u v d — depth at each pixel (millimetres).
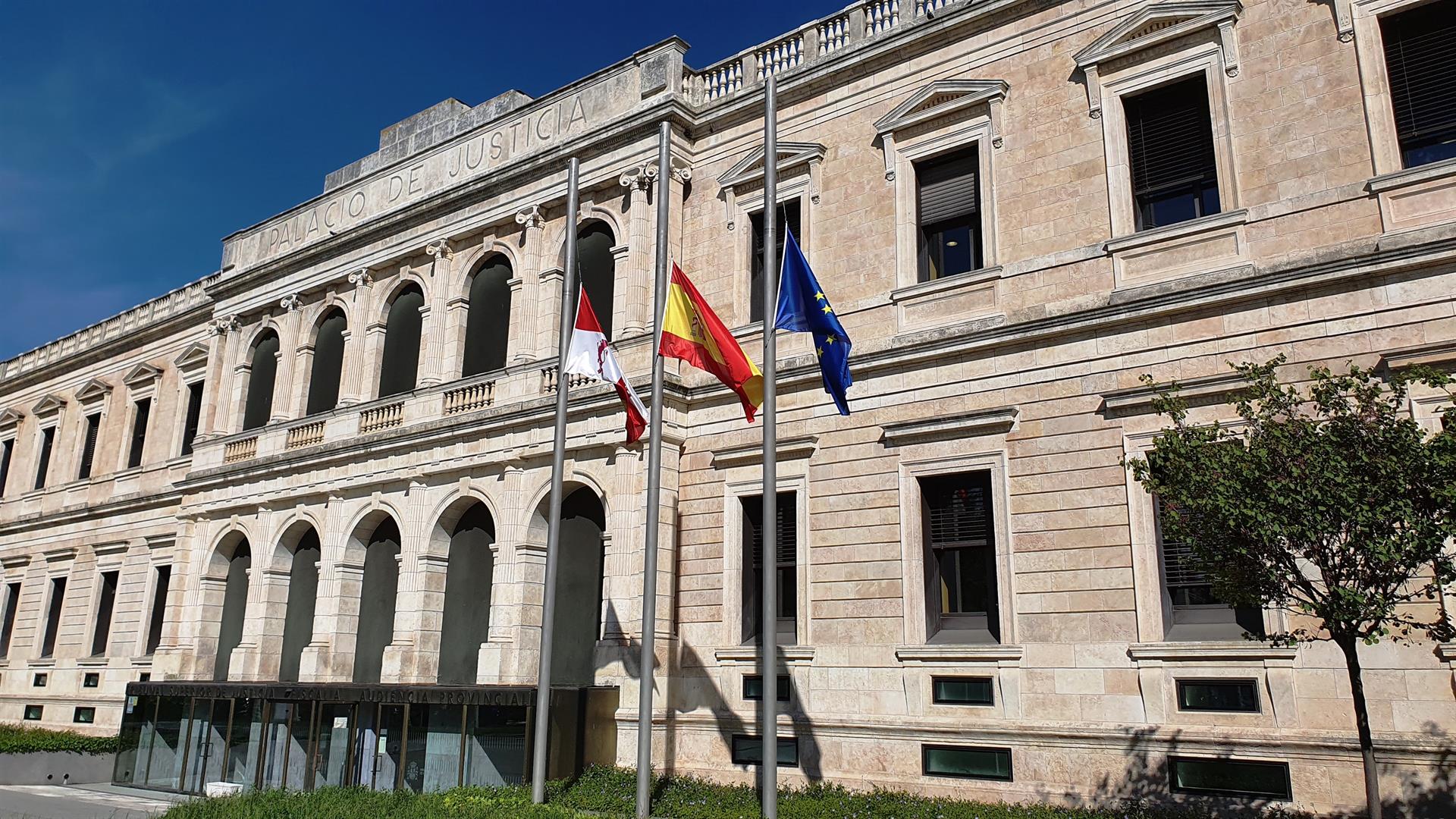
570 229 20109
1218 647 16062
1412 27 16750
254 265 34375
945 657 18625
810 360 21484
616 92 25922
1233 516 11844
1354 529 11383
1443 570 11352
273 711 24188
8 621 42594
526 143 27641
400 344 29641
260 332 33719
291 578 30109
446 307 28125
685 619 22156
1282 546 12055
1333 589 11648
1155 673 16547
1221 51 18141
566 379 19125
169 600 32594
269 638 29312
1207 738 15883
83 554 39656
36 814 20547
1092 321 18250
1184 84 18734
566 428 23469
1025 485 18516
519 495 24391
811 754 19719
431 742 21406
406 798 16547
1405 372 12508
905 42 21844
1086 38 19781
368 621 27703
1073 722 17156
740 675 21000
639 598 22047
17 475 45031
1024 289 19422
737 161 24125
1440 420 14031
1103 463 17812
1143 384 17531
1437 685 14547
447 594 26203
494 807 16094
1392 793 14539
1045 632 17750
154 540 36219
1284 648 15602
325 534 28375
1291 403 12641
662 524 22297
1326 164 16828
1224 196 17672
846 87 22812
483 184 27516
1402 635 12375
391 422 28078
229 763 24625
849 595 20062
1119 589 17188
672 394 22953
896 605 19469
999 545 18531
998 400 19188
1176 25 18641
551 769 20000
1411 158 16484
